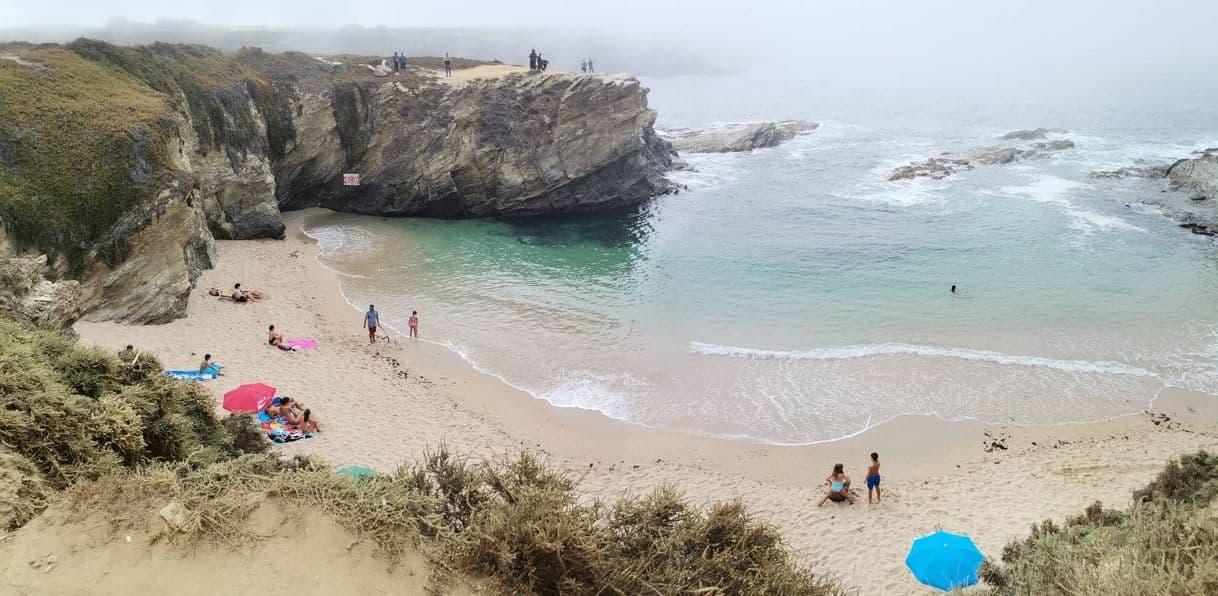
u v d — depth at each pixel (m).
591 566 7.27
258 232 38.91
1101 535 9.97
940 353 26.31
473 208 48.47
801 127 87.81
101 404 9.27
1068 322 29.08
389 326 28.56
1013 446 20.89
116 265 24.73
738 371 25.25
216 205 37.12
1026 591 9.63
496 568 7.30
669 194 54.22
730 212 48.78
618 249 40.59
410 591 6.93
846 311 30.56
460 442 19.88
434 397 22.91
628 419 22.30
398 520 7.49
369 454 18.36
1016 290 32.69
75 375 10.57
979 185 54.81
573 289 33.59
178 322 26.17
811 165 64.56
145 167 26.08
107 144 25.66
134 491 7.52
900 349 26.72
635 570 7.62
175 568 6.81
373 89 46.53
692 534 8.45
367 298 31.61
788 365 25.64
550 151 47.91
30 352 10.17
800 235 42.56
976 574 13.44
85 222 24.08
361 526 7.33
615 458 20.16
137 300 25.23
